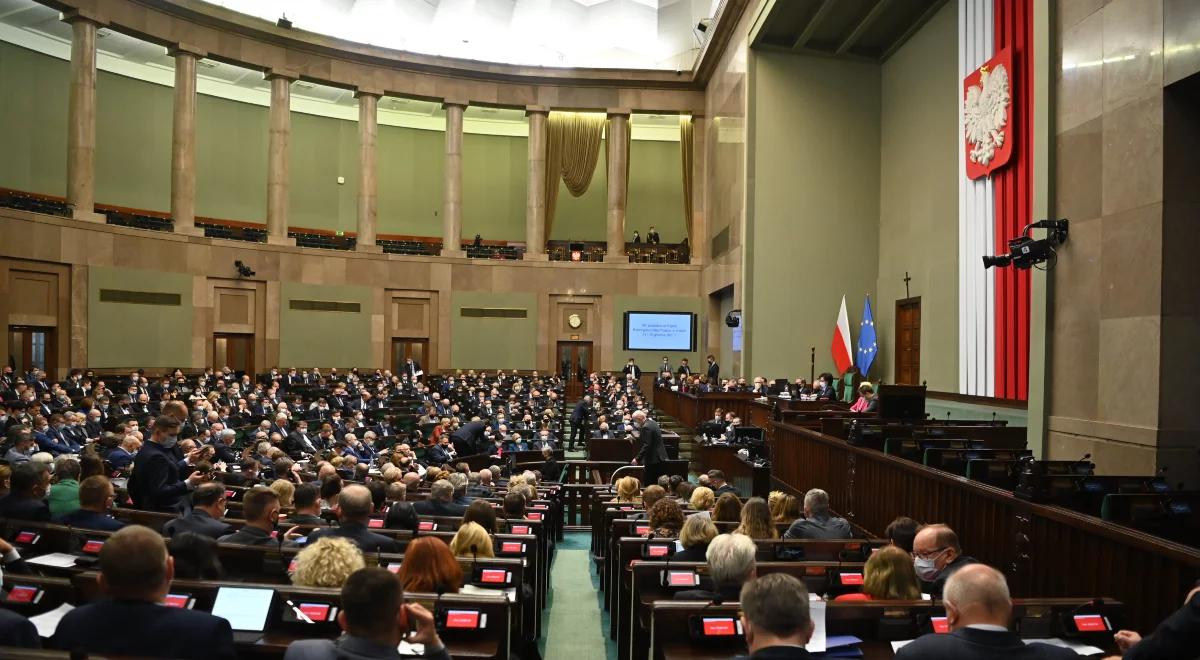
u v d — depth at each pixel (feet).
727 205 80.53
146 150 92.63
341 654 7.85
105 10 72.18
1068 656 8.32
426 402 66.44
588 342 97.60
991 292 51.03
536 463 46.32
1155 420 24.41
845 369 67.62
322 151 106.52
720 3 79.30
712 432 50.47
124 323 73.10
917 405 37.45
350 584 8.15
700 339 96.12
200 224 96.53
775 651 7.90
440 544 12.48
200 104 97.35
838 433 37.04
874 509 29.19
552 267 96.48
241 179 100.32
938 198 59.62
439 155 112.98
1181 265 24.35
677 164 116.26
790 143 71.31
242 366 83.82
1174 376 24.32
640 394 77.30
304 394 69.67
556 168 99.09
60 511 19.62
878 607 11.68
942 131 59.00
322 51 87.86
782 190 71.05
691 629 11.47
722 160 83.76
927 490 24.75
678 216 116.06
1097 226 27.12
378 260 91.50
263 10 90.02
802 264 70.79
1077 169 28.14
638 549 18.04
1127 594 15.61
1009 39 49.08
